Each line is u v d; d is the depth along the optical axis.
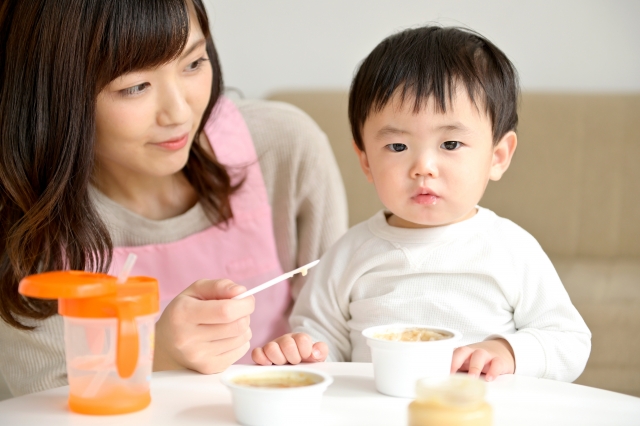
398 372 0.83
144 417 0.76
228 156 1.53
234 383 0.77
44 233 1.16
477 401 0.66
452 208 1.17
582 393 0.86
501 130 1.22
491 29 2.76
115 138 1.17
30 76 1.12
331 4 2.86
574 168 2.47
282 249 1.66
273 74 2.92
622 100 2.51
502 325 1.18
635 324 1.97
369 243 1.27
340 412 0.78
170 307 0.96
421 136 1.15
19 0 1.12
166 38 1.07
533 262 1.19
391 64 1.18
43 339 1.26
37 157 1.14
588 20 2.71
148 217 1.45
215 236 1.49
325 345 1.06
